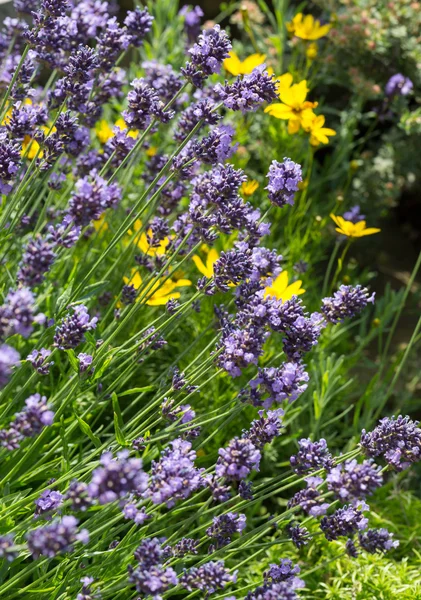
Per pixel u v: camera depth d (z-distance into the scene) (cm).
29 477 230
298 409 321
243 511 311
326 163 469
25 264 177
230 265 227
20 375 221
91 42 411
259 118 458
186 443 188
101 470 155
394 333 467
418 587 285
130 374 254
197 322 353
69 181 339
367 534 220
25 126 238
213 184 232
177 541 226
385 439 217
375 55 480
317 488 208
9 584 197
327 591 284
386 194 482
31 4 314
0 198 287
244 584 285
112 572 222
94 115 292
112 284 321
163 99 313
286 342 220
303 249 422
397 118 482
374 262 510
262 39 489
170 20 493
